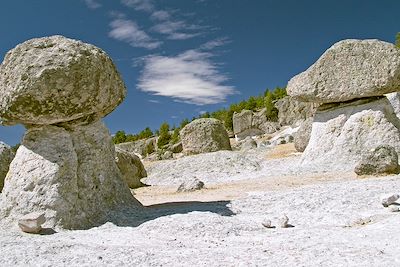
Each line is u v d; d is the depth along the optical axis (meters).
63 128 10.34
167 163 25.47
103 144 10.98
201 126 31.84
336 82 18.23
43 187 9.41
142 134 84.38
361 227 8.03
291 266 5.51
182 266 5.66
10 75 9.66
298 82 19.31
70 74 9.52
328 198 10.43
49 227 8.96
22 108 9.54
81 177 10.09
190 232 8.12
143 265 5.76
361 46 17.98
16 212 9.28
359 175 14.21
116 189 11.02
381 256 5.78
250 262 5.74
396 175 13.25
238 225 8.54
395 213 8.77
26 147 10.07
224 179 19.36
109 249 6.79
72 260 6.11
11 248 6.99
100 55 10.28
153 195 15.89
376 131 17.09
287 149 28.30
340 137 17.84
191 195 14.47
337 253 6.02
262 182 16.02
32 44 9.68
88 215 9.76
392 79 17.02
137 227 8.95
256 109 72.62
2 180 14.54
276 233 7.93
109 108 11.16
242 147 38.75
